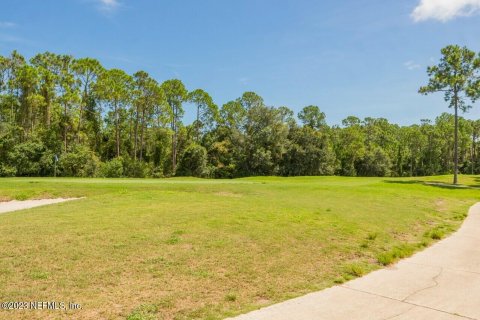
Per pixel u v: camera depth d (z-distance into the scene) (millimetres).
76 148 54219
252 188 23203
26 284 5633
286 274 6883
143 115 64938
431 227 13273
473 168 92750
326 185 28672
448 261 8430
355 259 8281
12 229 9031
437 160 91438
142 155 68750
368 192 23656
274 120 74562
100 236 8438
